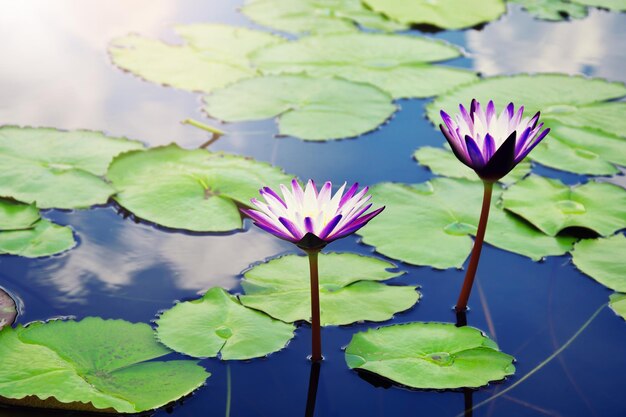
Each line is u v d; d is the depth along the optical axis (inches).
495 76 130.1
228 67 134.7
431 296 75.7
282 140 109.3
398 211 89.5
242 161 99.5
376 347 66.6
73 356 63.4
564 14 171.9
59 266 79.2
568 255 82.9
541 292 77.2
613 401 63.1
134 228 86.6
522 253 82.1
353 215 60.6
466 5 172.1
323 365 65.3
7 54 134.7
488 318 73.1
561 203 90.7
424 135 112.1
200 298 74.1
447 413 61.1
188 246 83.6
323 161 103.5
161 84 126.5
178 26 154.9
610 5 177.6
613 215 88.3
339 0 178.4
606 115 116.1
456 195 93.0
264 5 173.2
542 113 116.3
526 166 102.0
